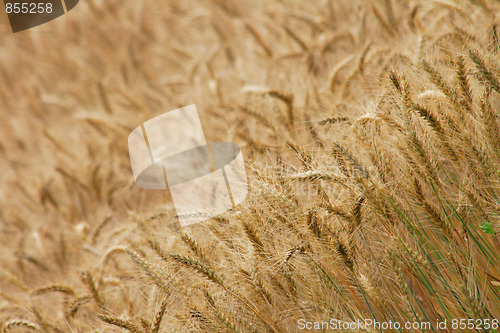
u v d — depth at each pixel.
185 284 5.46
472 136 5.39
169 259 5.44
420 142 5.38
